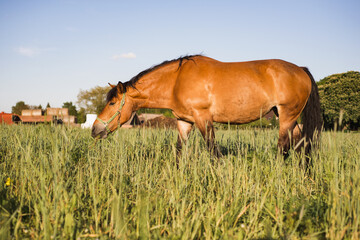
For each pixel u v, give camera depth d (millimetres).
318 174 3094
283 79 3977
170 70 4367
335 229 1811
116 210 1808
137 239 1750
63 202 2016
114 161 3080
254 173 3041
